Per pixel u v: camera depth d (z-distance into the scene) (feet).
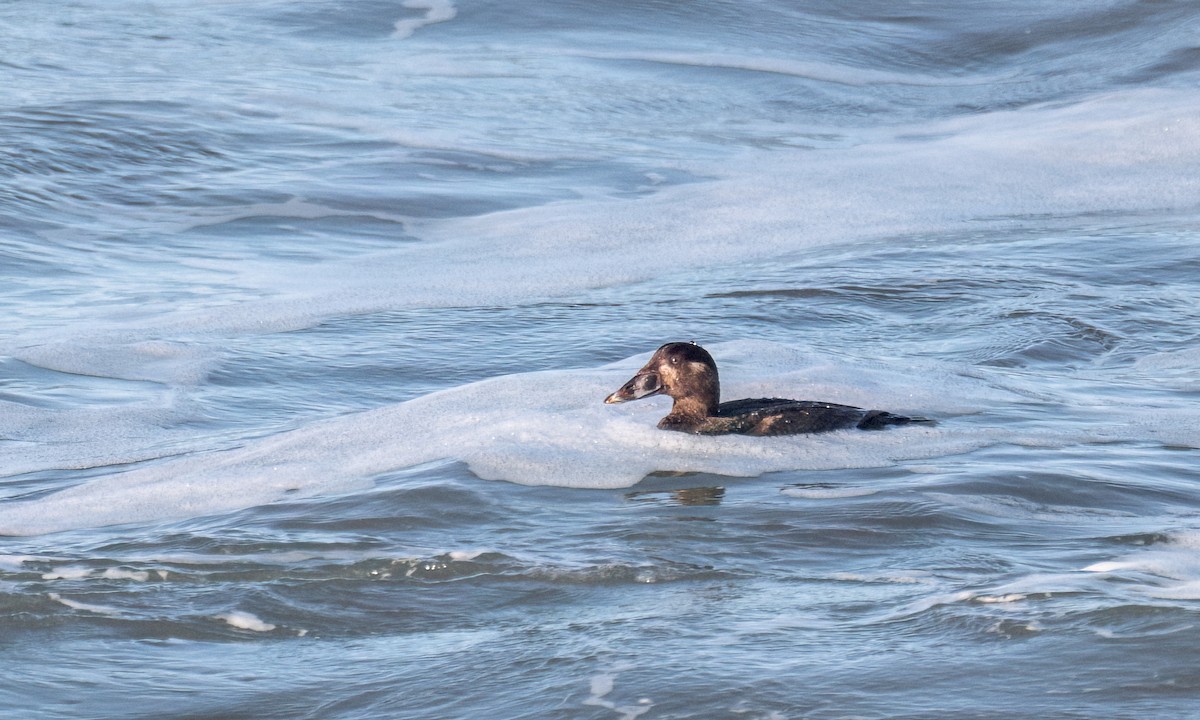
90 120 244.42
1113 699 60.23
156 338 153.69
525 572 80.69
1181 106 272.72
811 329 159.63
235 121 256.32
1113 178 234.38
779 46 333.83
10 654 71.31
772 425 107.96
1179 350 148.87
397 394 137.90
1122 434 111.04
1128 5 347.15
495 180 232.32
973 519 88.28
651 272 187.42
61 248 192.65
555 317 165.68
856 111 292.40
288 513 93.20
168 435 122.52
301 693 66.44
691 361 108.88
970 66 326.85
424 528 89.20
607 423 110.52
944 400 120.67
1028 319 160.35
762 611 72.90
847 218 214.07
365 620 75.46
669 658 66.95
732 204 221.66
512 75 303.27
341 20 338.95
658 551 83.56
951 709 60.08
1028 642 66.33
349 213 213.25
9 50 302.25
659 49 327.47
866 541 84.69
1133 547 82.69
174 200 215.51
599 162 244.83
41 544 89.56
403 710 63.98
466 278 184.44
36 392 134.72
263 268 188.34
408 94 284.61
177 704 65.67
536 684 65.21
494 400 118.62
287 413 130.72
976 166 244.01
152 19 339.77
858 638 68.33
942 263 187.93
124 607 77.56
